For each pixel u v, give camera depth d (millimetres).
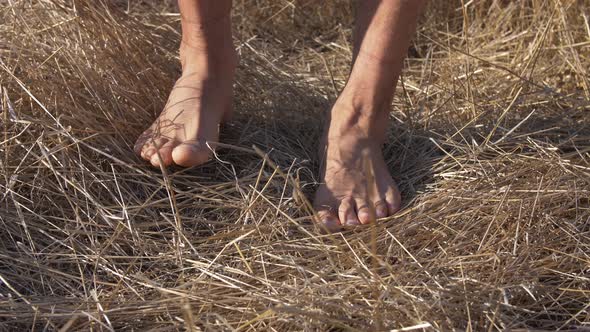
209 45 1720
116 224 1557
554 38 2289
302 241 1522
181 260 1493
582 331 1330
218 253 1508
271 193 1653
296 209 1605
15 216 1554
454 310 1332
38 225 1542
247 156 1777
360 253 1483
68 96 1757
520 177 1660
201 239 1532
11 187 1566
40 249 1518
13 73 1715
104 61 1839
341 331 1318
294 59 2365
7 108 1685
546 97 2029
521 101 1990
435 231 1522
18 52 1749
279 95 2014
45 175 1623
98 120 1754
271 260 1489
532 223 1540
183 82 1744
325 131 1726
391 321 1301
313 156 1800
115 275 1476
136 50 1903
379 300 1281
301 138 1873
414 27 1618
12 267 1479
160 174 1679
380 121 1690
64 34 1867
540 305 1405
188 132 1683
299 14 2555
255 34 2496
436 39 2449
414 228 1540
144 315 1372
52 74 1770
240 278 1457
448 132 1883
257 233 1538
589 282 1445
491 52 2338
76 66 1793
